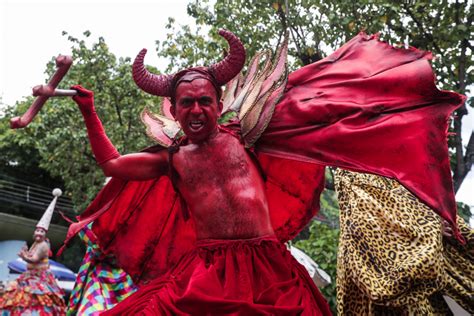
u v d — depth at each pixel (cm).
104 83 1479
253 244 317
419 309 365
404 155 317
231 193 325
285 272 316
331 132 335
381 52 351
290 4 1032
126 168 340
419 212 387
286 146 345
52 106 1501
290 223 381
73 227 342
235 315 285
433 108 321
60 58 305
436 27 973
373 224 382
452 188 308
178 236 377
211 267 304
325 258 840
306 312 306
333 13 970
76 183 1538
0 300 825
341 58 363
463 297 393
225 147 336
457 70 970
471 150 922
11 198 2286
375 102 333
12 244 2134
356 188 401
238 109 360
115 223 371
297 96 354
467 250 416
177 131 359
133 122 1475
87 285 564
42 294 826
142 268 376
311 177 371
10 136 2336
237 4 1120
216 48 1205
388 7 956
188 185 334
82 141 1491
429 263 363
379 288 361
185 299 286
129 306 310
